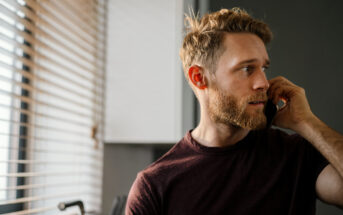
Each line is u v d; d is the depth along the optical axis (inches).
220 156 34.7
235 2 60.9
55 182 60.6
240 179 33.3
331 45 57.8
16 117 54.1
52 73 50.7
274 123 34.7
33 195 58.1
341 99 56.6
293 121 32.9
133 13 64.4
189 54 37.7
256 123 32.0
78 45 57.4
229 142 35.7
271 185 32.3
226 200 32.9
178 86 60.6
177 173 35.3
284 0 60.1
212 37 34.8
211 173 34.4
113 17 65.3
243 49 32.7
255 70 32.7
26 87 45.9
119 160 68.3
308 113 32.8
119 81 63.7
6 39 42.1
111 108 63.7
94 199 62.4
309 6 59.2
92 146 62.5
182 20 61.6
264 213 31.8
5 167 51.6
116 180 67.1
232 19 34.6
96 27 63.4
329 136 29.9
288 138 36.1
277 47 59.4
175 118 60.3
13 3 43.2
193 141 36.9
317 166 32.3
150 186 35.8
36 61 56.4
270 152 34.5
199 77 36.3
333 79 57.2
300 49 58.8
